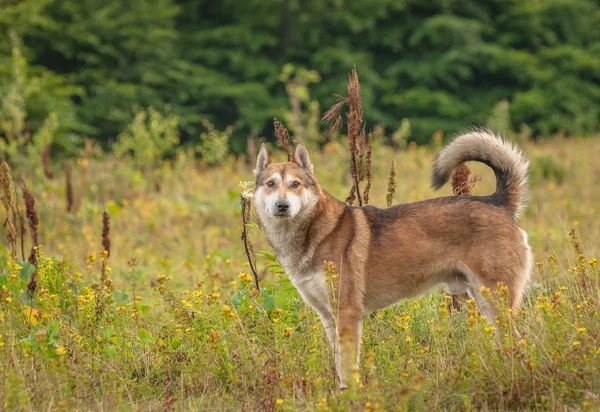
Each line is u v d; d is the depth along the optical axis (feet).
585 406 19.56
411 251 26.05
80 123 100.89
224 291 35.01
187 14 131.34
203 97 117.50
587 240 46.29
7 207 35.06
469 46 125.29
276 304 28.84
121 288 38.29
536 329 24.95
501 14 134.92
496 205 26.40
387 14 131.13
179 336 26.43
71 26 107.65
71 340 25.04
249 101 116.98
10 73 85.56
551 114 128.47
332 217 26.35
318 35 127.44
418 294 26.86
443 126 121.80
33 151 68.23
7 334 26.07
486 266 25.54
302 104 118.42
